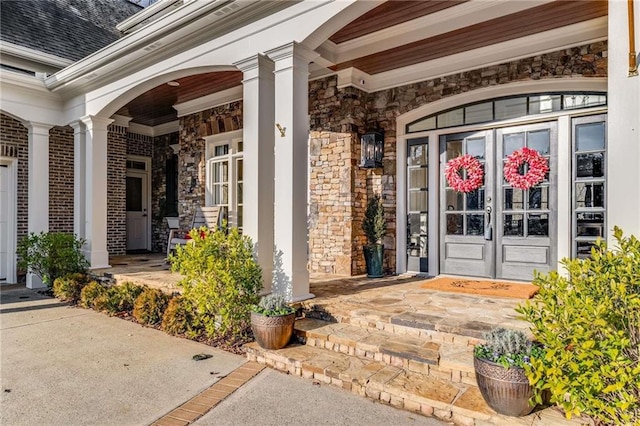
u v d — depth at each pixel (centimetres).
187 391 307
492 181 536
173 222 894
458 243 566
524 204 514
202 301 405
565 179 479
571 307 216
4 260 759
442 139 577
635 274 209
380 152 609
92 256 693
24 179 779
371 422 257
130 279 614
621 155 252
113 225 929
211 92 755
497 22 446
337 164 607
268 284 448
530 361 229
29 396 300
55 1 927
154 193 1034
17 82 672
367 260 581
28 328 475
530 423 233
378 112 618
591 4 408
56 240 671
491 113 537
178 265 423
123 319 514
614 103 255
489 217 538
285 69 419
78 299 610
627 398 197
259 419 263
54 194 817
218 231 432
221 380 325
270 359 352
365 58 548
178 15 464
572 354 213
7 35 746
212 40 479
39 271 684
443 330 336
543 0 395
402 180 602
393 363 321
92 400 294
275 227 429
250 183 443
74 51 836
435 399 264
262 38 432
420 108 579
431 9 439
